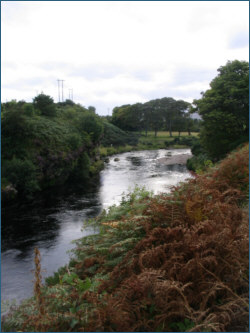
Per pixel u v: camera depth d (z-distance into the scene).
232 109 30.28
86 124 41.28
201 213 3.57
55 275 4.51
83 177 31.62
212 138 30.58
